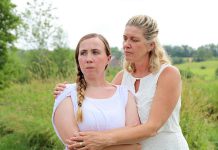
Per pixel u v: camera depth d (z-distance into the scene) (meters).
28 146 8.29
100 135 2.97
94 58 3.14
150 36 3.34
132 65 3.56
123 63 3.64
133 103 3.29
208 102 9.81
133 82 3.50
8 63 16.73
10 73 16.45
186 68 9.58
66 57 20.59
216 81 12.38
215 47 30.44
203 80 11.24
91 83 3.22
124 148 3.07
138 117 3.30
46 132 8.20
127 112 3.23
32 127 8.32
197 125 7.71
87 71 3.15
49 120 8.38
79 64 3.21
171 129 3.42
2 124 9.02
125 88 3.32
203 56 26.62
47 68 10.44
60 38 21.92
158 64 3.37
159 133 3.39
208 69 18.53
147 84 3.41
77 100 3.11
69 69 9.84
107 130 3.03
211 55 27.98
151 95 3.36
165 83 3.31
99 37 3.19
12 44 17.47
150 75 3.41
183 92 7.88
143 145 3.41
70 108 3.11
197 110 8.01
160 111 3.27
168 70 3.35
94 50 3.15
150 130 3.19
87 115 3.05
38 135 8.28
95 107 3.10
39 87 9.96
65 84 3.29
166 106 3.28
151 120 3.23
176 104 3.37
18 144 8.33
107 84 3.30
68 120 3.07
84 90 3.19
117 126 3.08
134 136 3.08
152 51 3.41
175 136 3.43
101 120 3.04
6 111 9.70
